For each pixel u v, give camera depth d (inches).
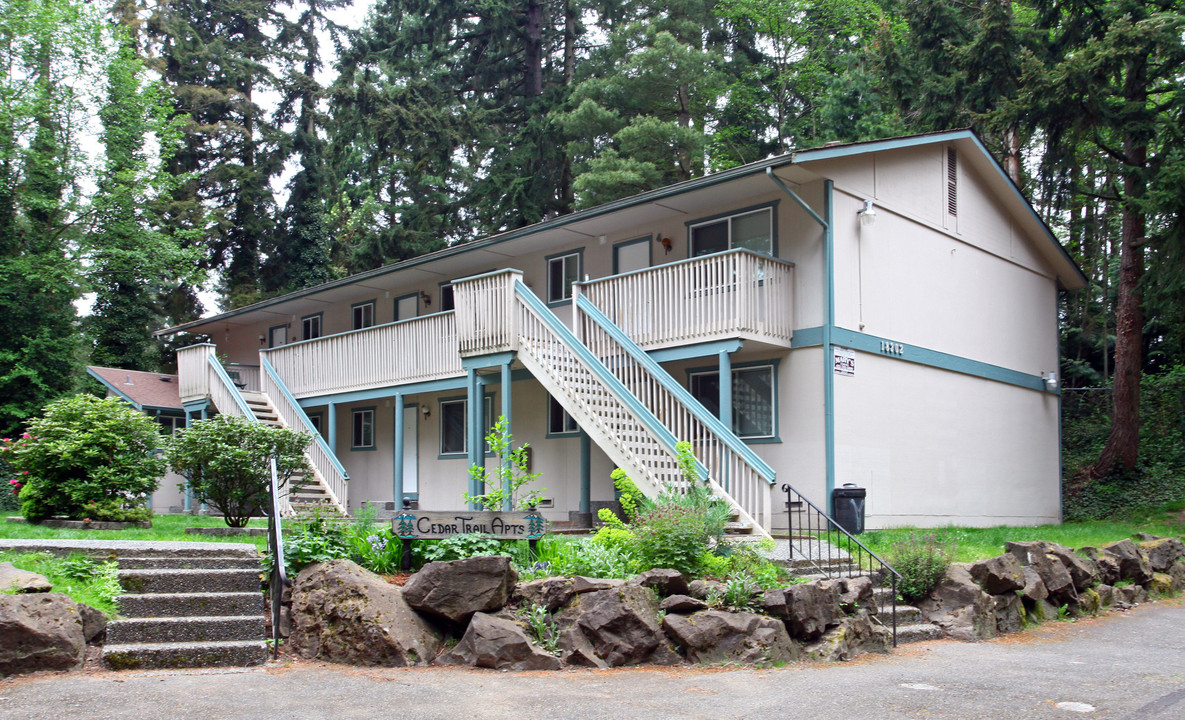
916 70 1133.1
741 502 536.4
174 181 1257.4
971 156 796.0
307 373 962.7
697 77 1247.5
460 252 841.5
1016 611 423.8
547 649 314.7
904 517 682.8
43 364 1064.2
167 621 302.0
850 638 348.5
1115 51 826.8
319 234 1606.8
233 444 579.2
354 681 281.4
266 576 340.2
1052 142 935.7
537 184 1381.6
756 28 1460.4
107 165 1172.5
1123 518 888.9
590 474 742.5
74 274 1128.8
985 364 799.7
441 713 247.9
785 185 621.0
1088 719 259.9
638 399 602.2
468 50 1555.1
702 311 636.7
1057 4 997.8
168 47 1576.0
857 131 1147.3
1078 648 377.4
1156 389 1103.6
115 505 553.3
